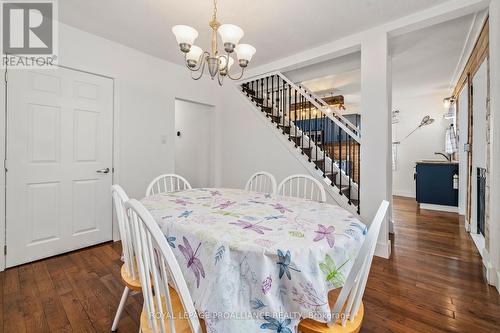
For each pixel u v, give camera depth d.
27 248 2.25
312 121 4.52
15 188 2.17
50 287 1.88
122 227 1.25
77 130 2.55
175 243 1.09
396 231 3.27
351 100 5.95
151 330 0.89
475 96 2.98
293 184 3.24
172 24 2.43
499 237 1.88
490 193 1.99
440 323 1.50
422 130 5.64
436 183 4.45
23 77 2.20
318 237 0.98
